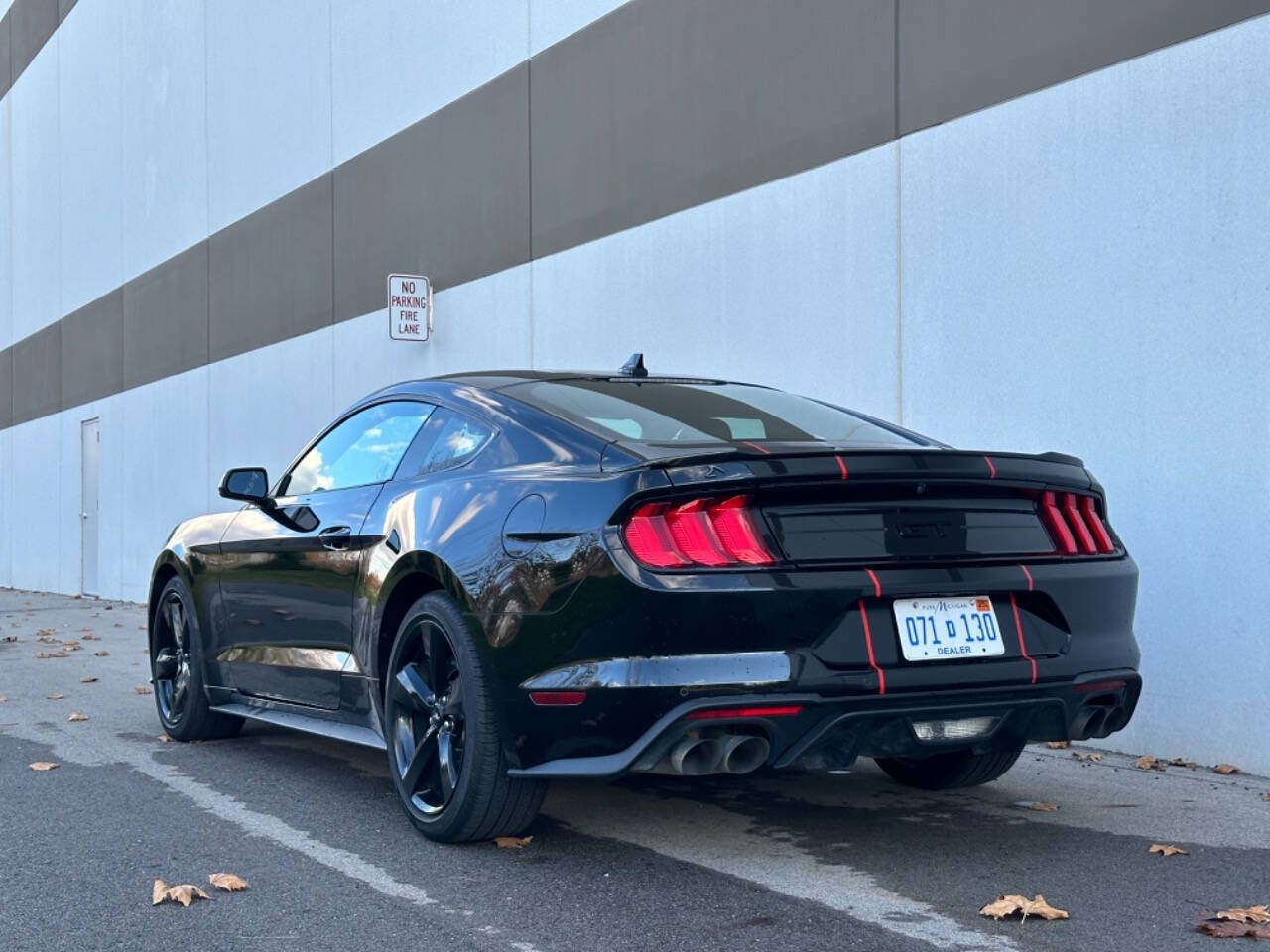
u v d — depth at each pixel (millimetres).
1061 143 5754
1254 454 5023
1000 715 3488
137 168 16375
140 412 16203
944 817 4223
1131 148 5465
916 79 6473
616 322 8500
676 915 3203
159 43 15695
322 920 3209
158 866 3732
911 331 6488
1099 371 5590
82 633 12086
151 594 6062
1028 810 4340
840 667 3277
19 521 21453
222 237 14008
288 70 12648
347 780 4934
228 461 13828
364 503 4480
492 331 9703
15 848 3951
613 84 8523
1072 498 3768
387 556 4160
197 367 14586
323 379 12016
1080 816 4258
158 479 15656
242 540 5207
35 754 5562
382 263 11086
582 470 3580
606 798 4484
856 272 6793
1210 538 5168
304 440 12352
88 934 3137
